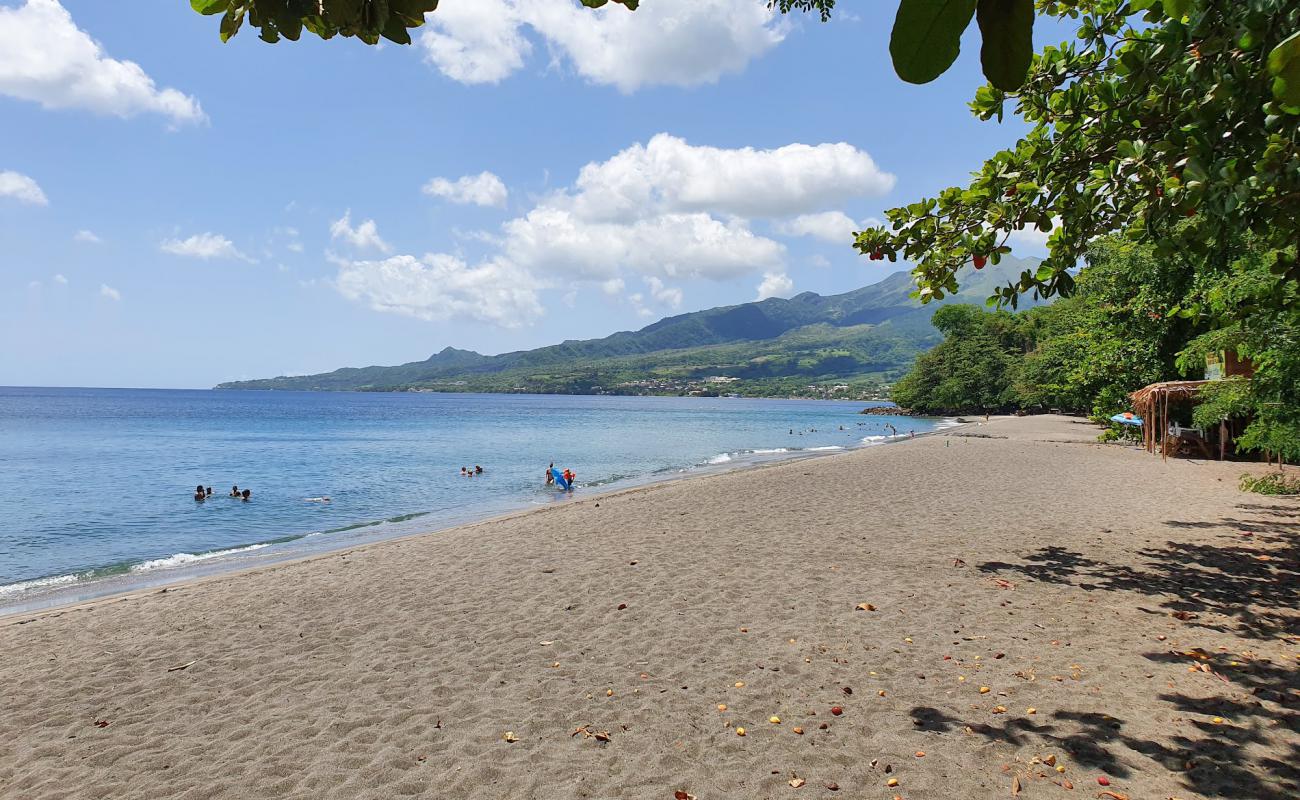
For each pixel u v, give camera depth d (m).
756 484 19.36
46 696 6.46
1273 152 3.56
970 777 4.61
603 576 9.88
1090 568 9.70
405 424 74.88
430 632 7.81
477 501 22.34
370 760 5.11
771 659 6.68
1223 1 3.27
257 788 4.80
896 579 9.31
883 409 109.25
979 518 13.61
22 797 4.79
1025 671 6.23
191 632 8.18
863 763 4.82
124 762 5.21
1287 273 4.97
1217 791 4.37
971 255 5.90
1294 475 18.91
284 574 10.96
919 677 6.18
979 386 82.94
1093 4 5.38
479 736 5.40
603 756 5.05
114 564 14.01
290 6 1.00
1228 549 10.69
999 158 5.71
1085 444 31.92
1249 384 15.58
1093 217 5.50
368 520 19.11
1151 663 6.34
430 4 0.95
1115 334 29.73
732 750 5.06
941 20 0.62
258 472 30.94
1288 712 5.32
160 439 51.69
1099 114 5.30
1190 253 4.80
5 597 11.44
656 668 6.57
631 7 1.09
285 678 6.68
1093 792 4.40
